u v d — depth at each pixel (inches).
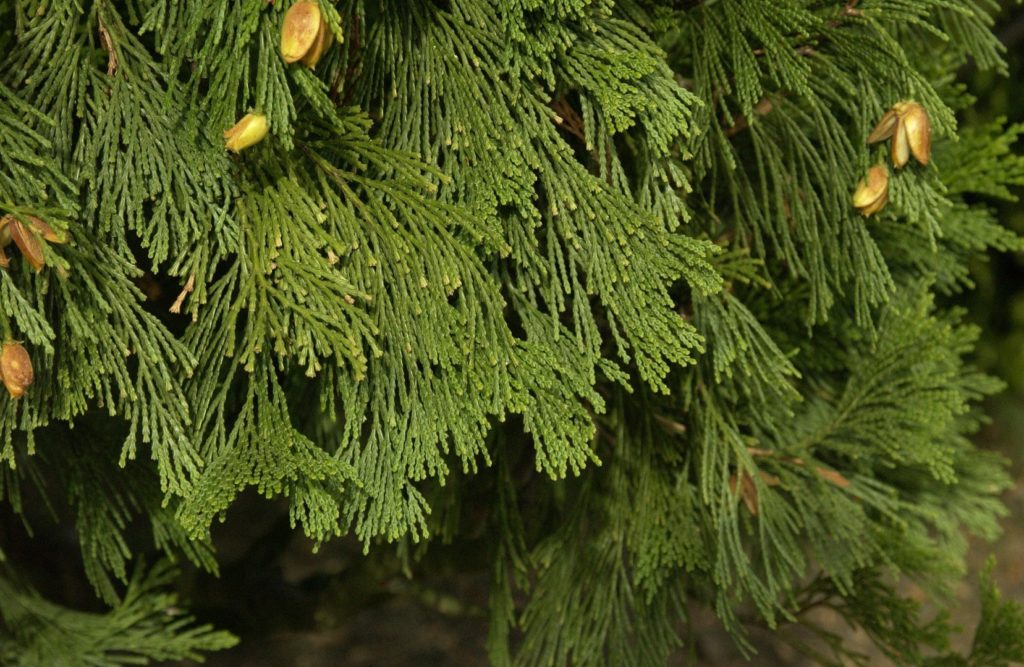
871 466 61.1
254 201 51.4
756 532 61.4
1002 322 150.9
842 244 55.1
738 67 52.1
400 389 51.9
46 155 50.3
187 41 49.6
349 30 50.8
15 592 63.8
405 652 104.9
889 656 61.7
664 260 52.0
